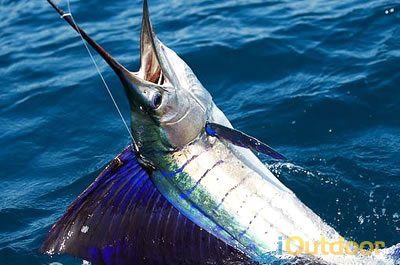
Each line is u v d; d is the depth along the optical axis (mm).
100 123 10539
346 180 8766
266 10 12711
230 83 10938
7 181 9680
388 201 8398
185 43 11898
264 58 11297
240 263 6605
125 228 6543
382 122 9758
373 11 12000
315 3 12742
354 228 8102
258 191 6582
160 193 6453
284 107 10164
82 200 6344
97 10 13680
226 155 6484
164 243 6582
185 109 6188
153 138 6160
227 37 11898
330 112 9984
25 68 12188
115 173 6336
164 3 13570
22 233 8531
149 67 6090
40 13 14227
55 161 9922
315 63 11055
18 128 10672
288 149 9484
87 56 12227
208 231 6516
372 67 10688
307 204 8469
